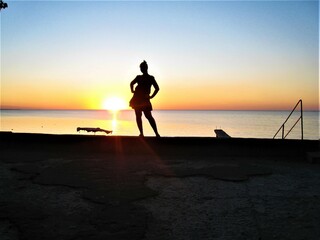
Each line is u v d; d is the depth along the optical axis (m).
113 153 10.27
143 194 5.86
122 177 7.10
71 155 9.88
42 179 6.89
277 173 7.66
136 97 9.98
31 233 4.17
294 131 114.38
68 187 6.33
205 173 7.53
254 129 126.00
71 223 4.51
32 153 10.17
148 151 10.13
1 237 4.09
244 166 8.37
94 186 6.36
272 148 9.88
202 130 115.69
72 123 154.62
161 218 4.73
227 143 9.97
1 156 9.62
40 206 5.23
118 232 4.21
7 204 5.32
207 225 4.48
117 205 5.27
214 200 5.58
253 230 4.30
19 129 109.12
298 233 4.20
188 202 5.46
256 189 6.28
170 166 8.33
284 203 5.42
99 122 169.12
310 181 6.91
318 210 5.07
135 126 123.50
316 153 9.32
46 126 126.94
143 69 9.93
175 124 163.75
